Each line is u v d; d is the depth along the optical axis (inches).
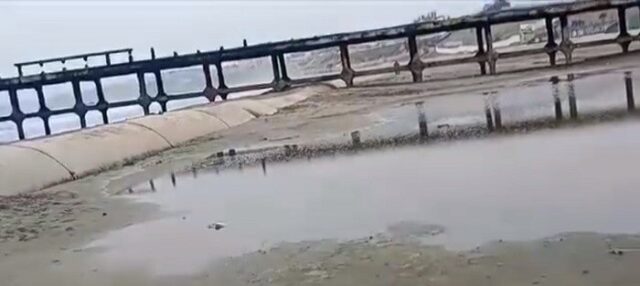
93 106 721.0
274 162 282.8
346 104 545.6
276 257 147.4
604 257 123.6
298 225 173.5
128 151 348.8
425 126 346.9
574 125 281.7
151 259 157.4
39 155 298.2
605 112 307.9
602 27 1385.3
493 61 700.7
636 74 490.6
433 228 156.8
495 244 139.3
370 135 337.1
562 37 706.8
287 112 536.4
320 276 131.9
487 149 251.4
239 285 131.7
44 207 235.0
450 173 215.5
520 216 157.3
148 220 199.5
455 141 280.8
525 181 190.9
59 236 190.2
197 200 222.1
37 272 156.3
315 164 265.0
